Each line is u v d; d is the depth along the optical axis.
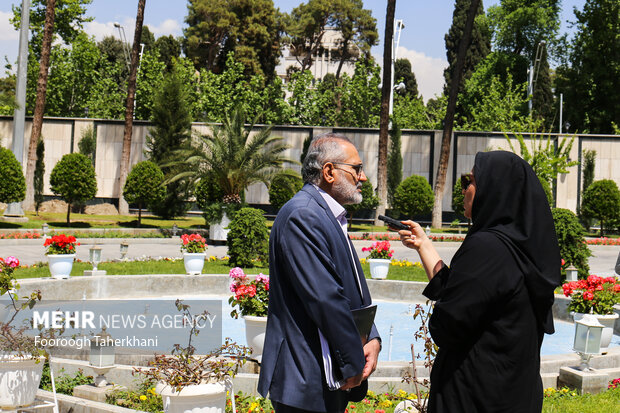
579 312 7.84
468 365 2.28
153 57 41.22
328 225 2.65
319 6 54.22
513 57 46.72
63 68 38.22
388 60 28.33
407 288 13.18
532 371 2.29
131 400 5.25
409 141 32.34
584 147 31.41
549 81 48.03
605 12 41.12
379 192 28.78
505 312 2.26
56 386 5.61
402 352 8.66
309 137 32.50
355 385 2.52
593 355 6.25
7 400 4.29
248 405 5.18
